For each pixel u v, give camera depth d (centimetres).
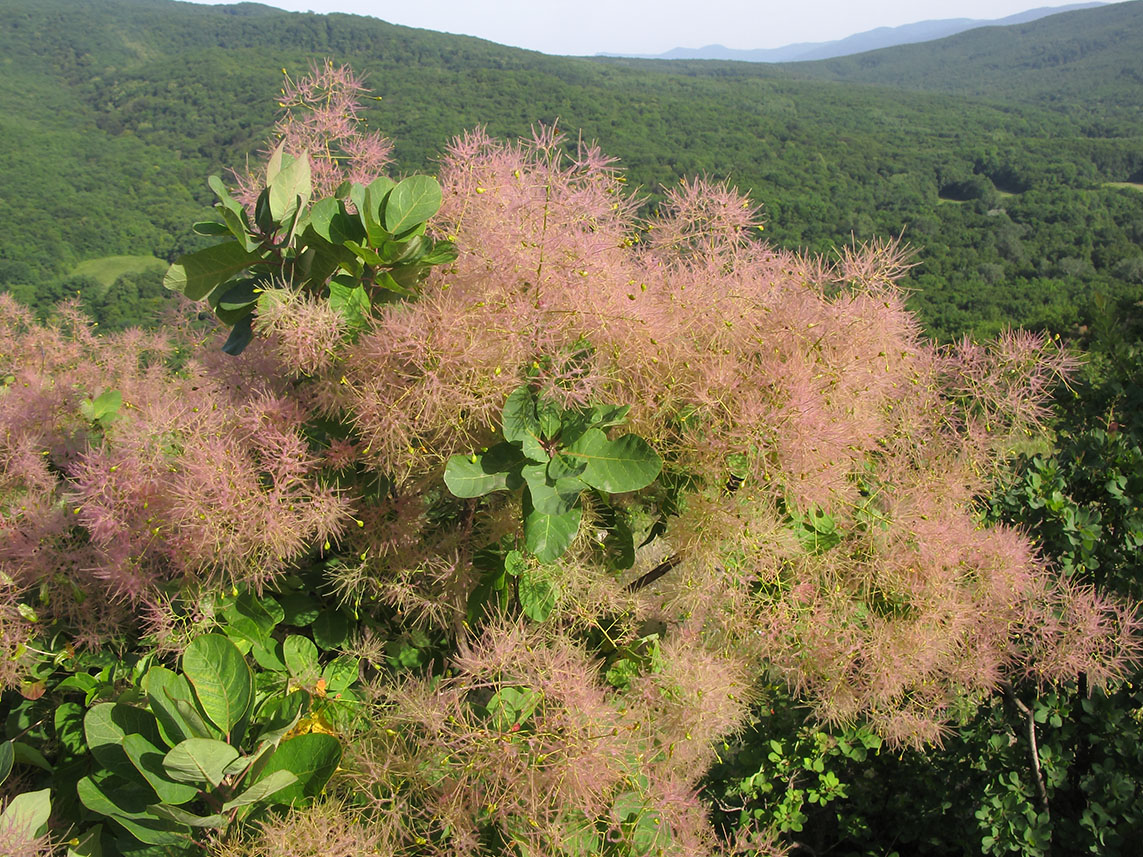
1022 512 316
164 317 271
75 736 171
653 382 173
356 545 178
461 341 151
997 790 311
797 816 335
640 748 168
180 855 141
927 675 205
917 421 206
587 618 177
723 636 197
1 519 183
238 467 154
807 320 179
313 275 174
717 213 199
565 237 161
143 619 175
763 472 172
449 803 150
